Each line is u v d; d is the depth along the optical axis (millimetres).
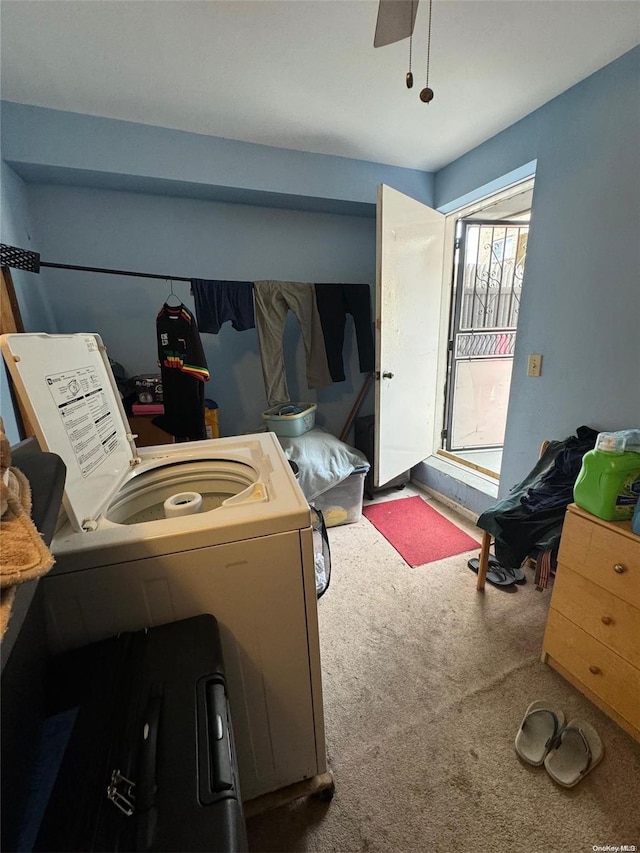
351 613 1682
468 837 923
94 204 2092
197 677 634
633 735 1112
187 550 756
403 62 1419
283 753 957
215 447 1334
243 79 1506
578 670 1260
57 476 618
